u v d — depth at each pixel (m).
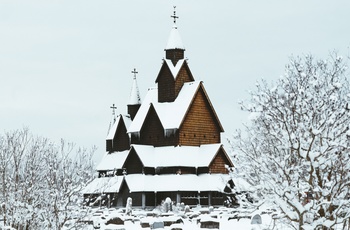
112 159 98.00
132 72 104.44
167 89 91.62
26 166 23.42
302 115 17.89
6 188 23.33
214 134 90.94
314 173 18.06
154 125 90.88
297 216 18.06
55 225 22.56
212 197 81.94
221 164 85.69
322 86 17.95
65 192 22.78
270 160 18.09
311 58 22.39
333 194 17.73
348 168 18.03
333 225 17.42
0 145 23.92
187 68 92.69
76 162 23.31
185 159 84.94
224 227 45.91
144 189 83.19
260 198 18.94
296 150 18.22
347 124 18.03
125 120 99.94
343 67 18.17
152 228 47.41
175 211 70.38
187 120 88.00
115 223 50.81
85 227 24.17
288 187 17.34
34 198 23.23
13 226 23.47
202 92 90.25
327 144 17.66
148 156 87.44
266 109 17.92
